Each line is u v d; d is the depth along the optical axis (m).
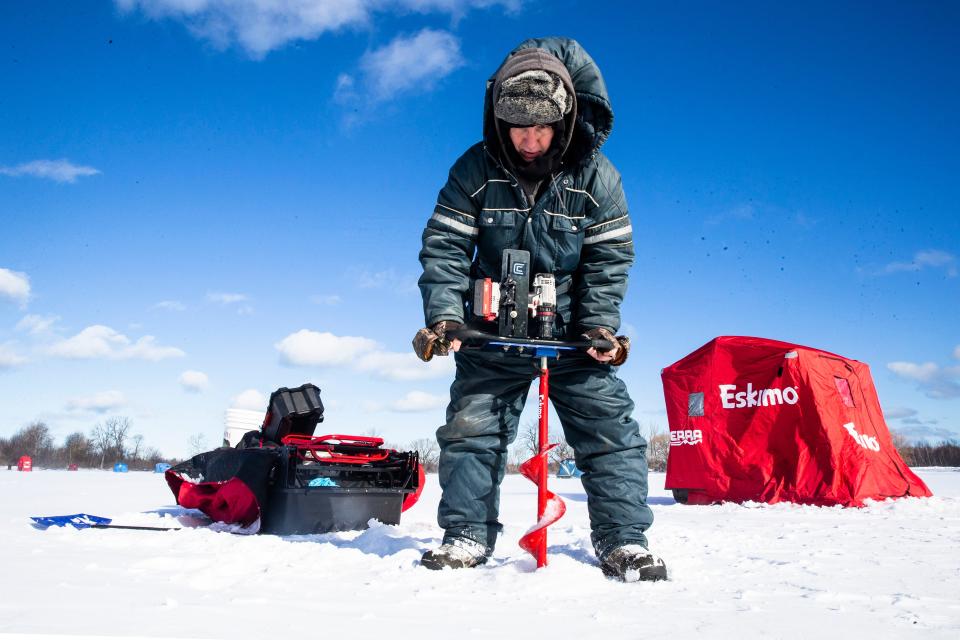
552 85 2.78
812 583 2.73
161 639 1.61
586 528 4.85
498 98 2.84
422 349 2.85
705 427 9.48
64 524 4.61
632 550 2.81
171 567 2.80
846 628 1.92
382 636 1.71
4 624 1.72
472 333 2.74
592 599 2.29
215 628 1.74
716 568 3.11
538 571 2.67
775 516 7.21
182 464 5.82
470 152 3.19
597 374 3.12
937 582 2.82
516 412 3.26
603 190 3.15
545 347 2.85
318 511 4.73
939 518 6.82
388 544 3.74
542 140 2.93
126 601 2.06
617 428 3.08
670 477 9.77
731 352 9.49
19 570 2.62
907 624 1.99
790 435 8.89
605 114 3.06
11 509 6.08
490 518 3.13
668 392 10.02
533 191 3.13
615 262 3.22
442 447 3.20
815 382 8.86
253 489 4.69
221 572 2.71
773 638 1.79
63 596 2.12
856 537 4.85
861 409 9.35
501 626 1.86
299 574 2.67
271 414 5.78
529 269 3.06
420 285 3.16
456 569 2.85
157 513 5.84
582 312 3.20
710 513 7.71
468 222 3.15
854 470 8.55
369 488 4.92
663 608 2.16
